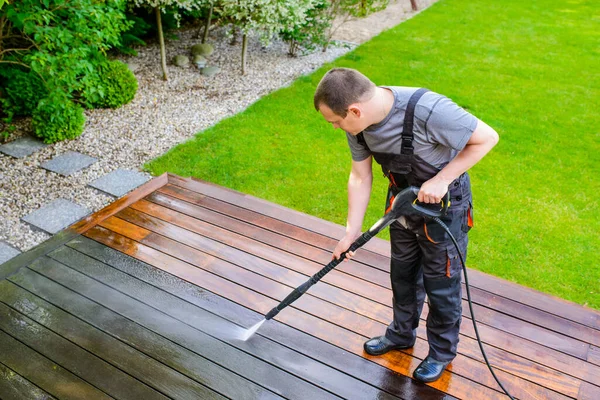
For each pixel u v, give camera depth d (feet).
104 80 15.79
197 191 11.00
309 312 7.97
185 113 16.28
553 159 14.14
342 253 6.46
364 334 7.61
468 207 5.87
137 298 8.19
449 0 30.76
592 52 22.35
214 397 6.64
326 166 13.62
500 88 18.56
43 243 9.37
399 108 5.20
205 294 8.30
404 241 6.27
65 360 7.11
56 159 13.44
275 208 10.46
